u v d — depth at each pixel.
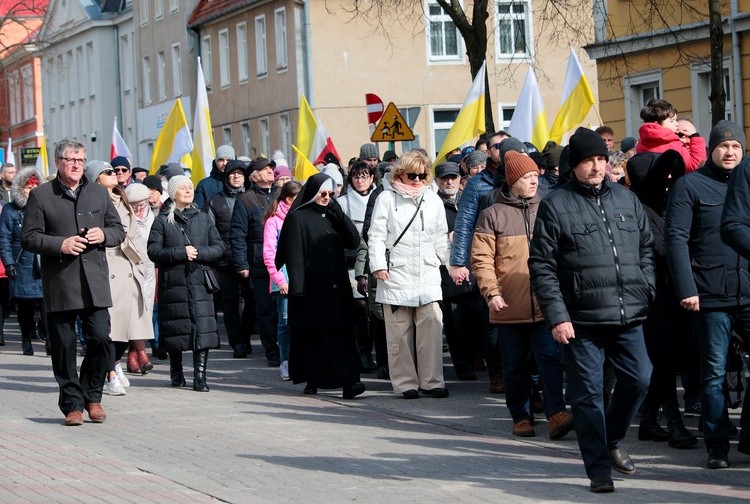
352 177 16.41
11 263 19.50
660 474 9.89
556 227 9.39
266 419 12.88
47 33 80.19
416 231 14.02
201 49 59.84
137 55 68.44
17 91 92.31
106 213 12.67
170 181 15.23
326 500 9.09
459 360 15.43
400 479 9.80
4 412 13.63
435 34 49.59
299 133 24.25
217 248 15.15
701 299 10.04
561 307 9.28
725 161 10.07
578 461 10.47
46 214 12.45
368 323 16.67
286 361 16.03
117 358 15.27
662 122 11.80
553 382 11.49
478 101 21.00
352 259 16.22
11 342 22.05
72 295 12.48
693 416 12.27
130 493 9.42
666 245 10.10
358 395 14.42
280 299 15.92
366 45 49.31
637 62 29.66
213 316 15.20
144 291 15.27
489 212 11.81
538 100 19.39
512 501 8.98
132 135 71.81
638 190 11.06
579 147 9.41
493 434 11.88
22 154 42.41
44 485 9.76
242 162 19.20
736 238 9.48
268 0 51.75
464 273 13.61
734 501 8.89
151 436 11.95
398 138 21.56
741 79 26.53
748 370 10.72
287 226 14.41
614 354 9.55
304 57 49.66
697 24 27.34
